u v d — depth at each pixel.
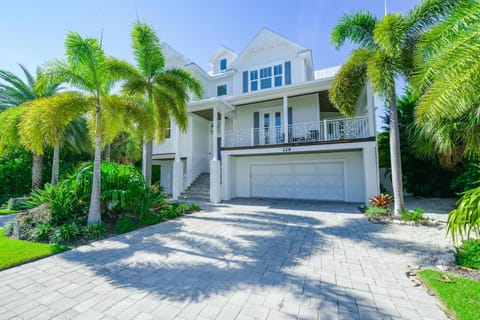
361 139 8.80
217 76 15.52
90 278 3.10
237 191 12.77
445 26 4.12
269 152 10.44
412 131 8.80
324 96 11.35
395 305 2.39
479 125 5.30
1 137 7.62
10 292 2.74
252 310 2.34
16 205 9.77
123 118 6.30
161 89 8.66
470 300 2.38
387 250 4.05
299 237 4.94
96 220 5.50
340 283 2.89
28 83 11.48
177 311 2.33
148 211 6.70
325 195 11.02
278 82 13.25
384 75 6.30
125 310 2.36
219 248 4.27
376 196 7.80
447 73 3.37
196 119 13.55
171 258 3.80
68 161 14.38
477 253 3.49
